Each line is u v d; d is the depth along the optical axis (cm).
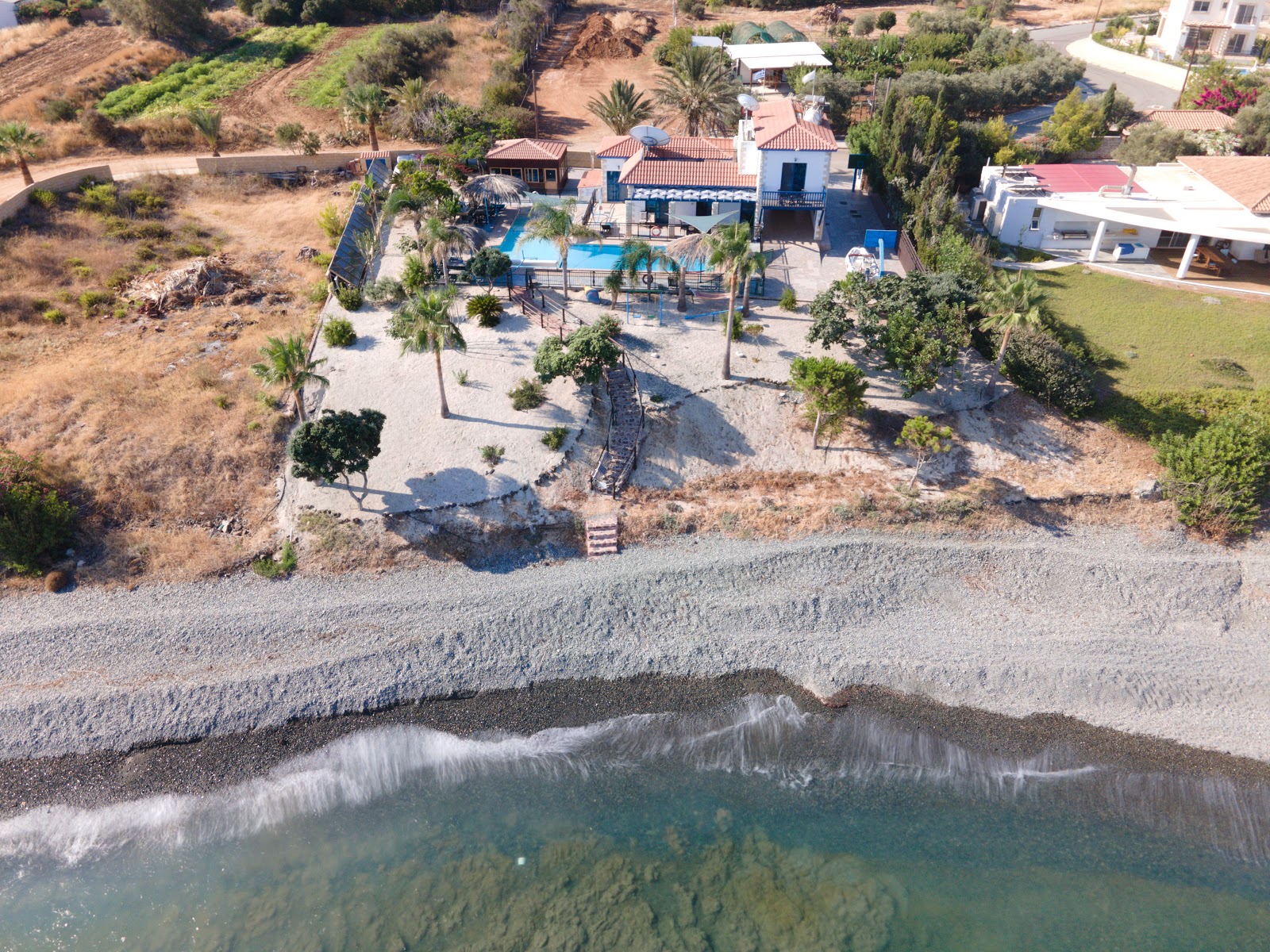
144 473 3803
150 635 3272
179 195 5994
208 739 3027
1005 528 3794
